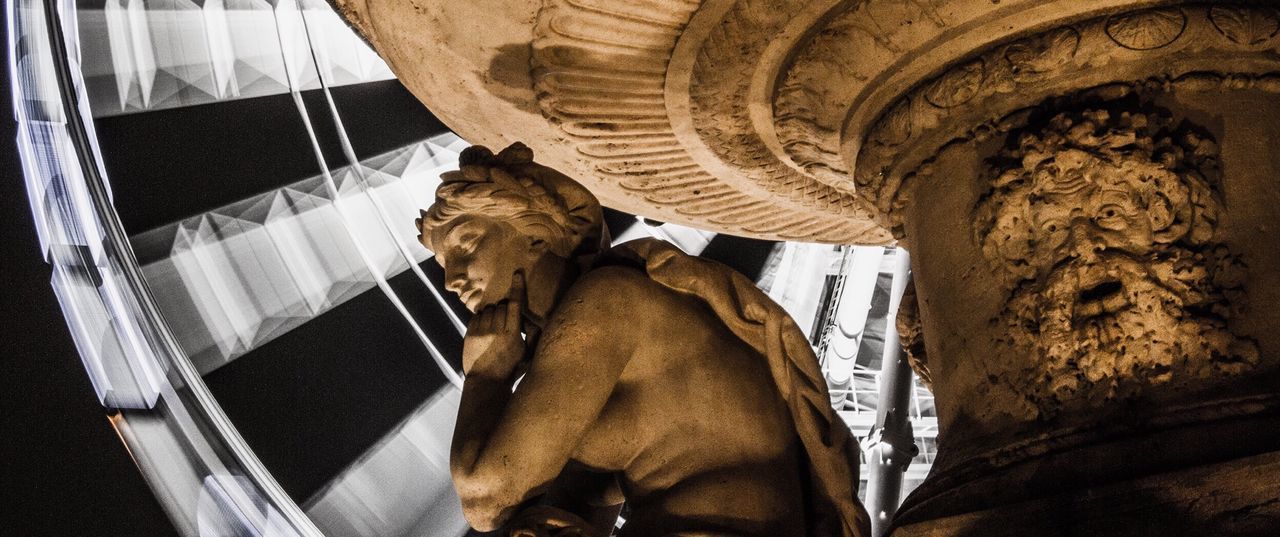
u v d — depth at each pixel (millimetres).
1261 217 2334
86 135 5762
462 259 2602
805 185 3451
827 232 3801
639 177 3465
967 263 2523
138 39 7348
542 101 3070
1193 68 2445
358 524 6414
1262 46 2428
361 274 7340
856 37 2693
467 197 2582
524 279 2590
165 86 7352
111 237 5477
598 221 2730
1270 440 2070
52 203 5328
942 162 2633
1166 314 2244
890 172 2762
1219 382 2197
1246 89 2443
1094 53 2457
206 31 7629
